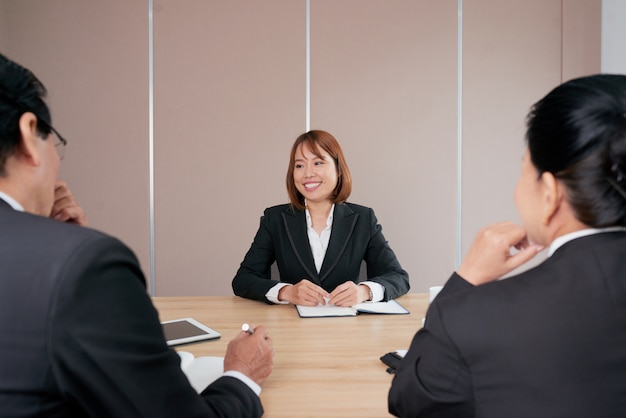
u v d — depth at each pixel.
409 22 3.19
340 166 2.08
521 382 0.55
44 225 0.58
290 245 2.03
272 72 3.16
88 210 3.14
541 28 3.25
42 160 0.66
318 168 2.02
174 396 0.62
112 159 3.14
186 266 3.21
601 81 0.58
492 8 3.22
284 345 1.23
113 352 0.54
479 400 0.57
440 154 3.25
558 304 0.56
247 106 3.16
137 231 3.18
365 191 3.23
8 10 3.04
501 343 0.56
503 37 3.24
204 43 3.13
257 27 3.14
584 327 0.55
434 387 0.60
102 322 0.54
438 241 3.27
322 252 2.12
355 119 3.20
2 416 0.50
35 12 3.06
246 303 1.69
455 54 3.22
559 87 0.61
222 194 3.19
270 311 1.58
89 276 0.54
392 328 1.37
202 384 0.95
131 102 3.13
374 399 0.91
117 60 3.11
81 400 0.52
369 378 1.01
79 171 3.13
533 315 0.56
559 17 3.25
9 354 0.50
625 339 0.54
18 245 0.55
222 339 1.29
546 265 0.60
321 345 1.23
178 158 3.16
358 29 3.17
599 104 0.55
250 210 3.21
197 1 3.11
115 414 0.55
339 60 3.17
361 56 3.18
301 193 2.11
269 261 2.08
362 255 2.04
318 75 3.17
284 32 3.15
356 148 3.21
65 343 0.50
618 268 0.56
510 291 0.59
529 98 3.27
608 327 0.54
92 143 3.12
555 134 0.58
